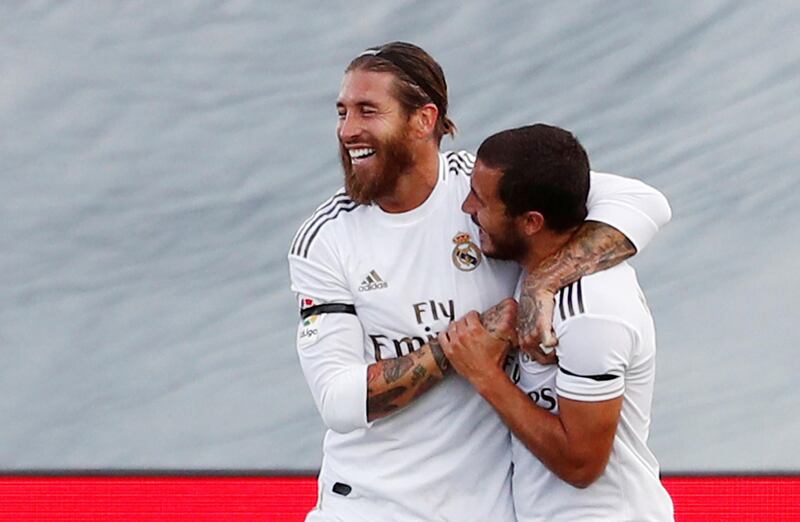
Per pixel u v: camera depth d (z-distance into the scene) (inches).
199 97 665.6
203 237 613.6
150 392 549.6
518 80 652.1
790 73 652.7
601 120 634.2
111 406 542.6
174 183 633.6
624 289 289.0
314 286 312.3
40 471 500.7
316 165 635.5
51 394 549.0
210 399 545.0
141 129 653.9
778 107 640.4
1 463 506.6
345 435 322.0
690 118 637.3
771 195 609.6
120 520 465.4
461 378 309.3
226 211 621.9
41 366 563.5
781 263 584.7
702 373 544.4
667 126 633.6
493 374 292.2
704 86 650.2
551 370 299.0
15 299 592.1
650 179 608.7
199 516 466.9
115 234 616.7
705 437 513.7
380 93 294.7
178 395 547.5
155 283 597.9
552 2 689.6
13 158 643.5
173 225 618.5
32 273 602.9
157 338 575.8
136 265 604.7
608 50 666.8
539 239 292.8
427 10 689.0
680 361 550.0
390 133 295.3
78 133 653.9
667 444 509.0
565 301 284.8
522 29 679.7
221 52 684.1
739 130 632.4
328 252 310.8
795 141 626.8
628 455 299.9
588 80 653.3
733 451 506.0
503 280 308.7
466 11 687.7
